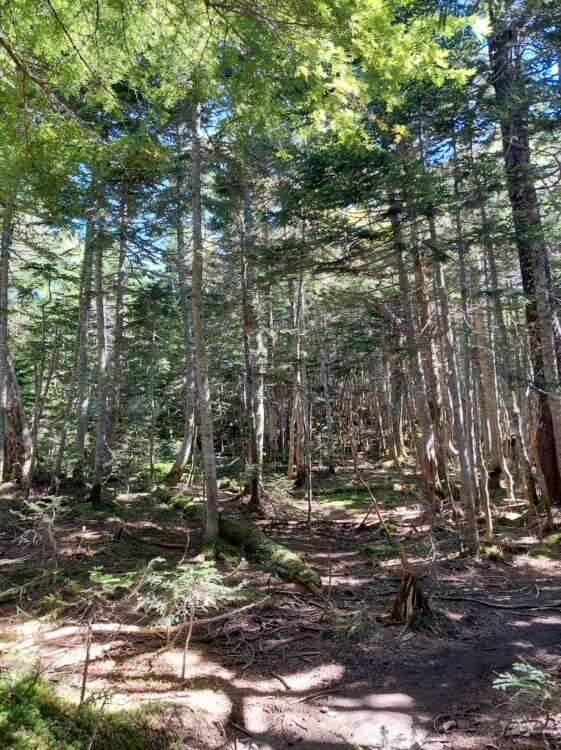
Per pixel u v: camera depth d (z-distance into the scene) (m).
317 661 4.89
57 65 3.99
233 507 13.14
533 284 11.30
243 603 6.25
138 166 5.73
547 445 11.63
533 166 8.55
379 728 3.80
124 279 16.34
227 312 14.10
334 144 7.91
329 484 17.84
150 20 3.62
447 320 8.88
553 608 6.42
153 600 4.32
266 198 13.11
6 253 12.41
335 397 27.28
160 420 23.88
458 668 4.78
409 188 8.26
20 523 9.38
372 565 8.49
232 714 3.88
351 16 2.76
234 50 3.46
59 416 18.52
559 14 8.16
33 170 4.33
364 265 9.88
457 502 12.38
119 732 3.18
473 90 8.84
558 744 3.45
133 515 11.56
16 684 3.10
